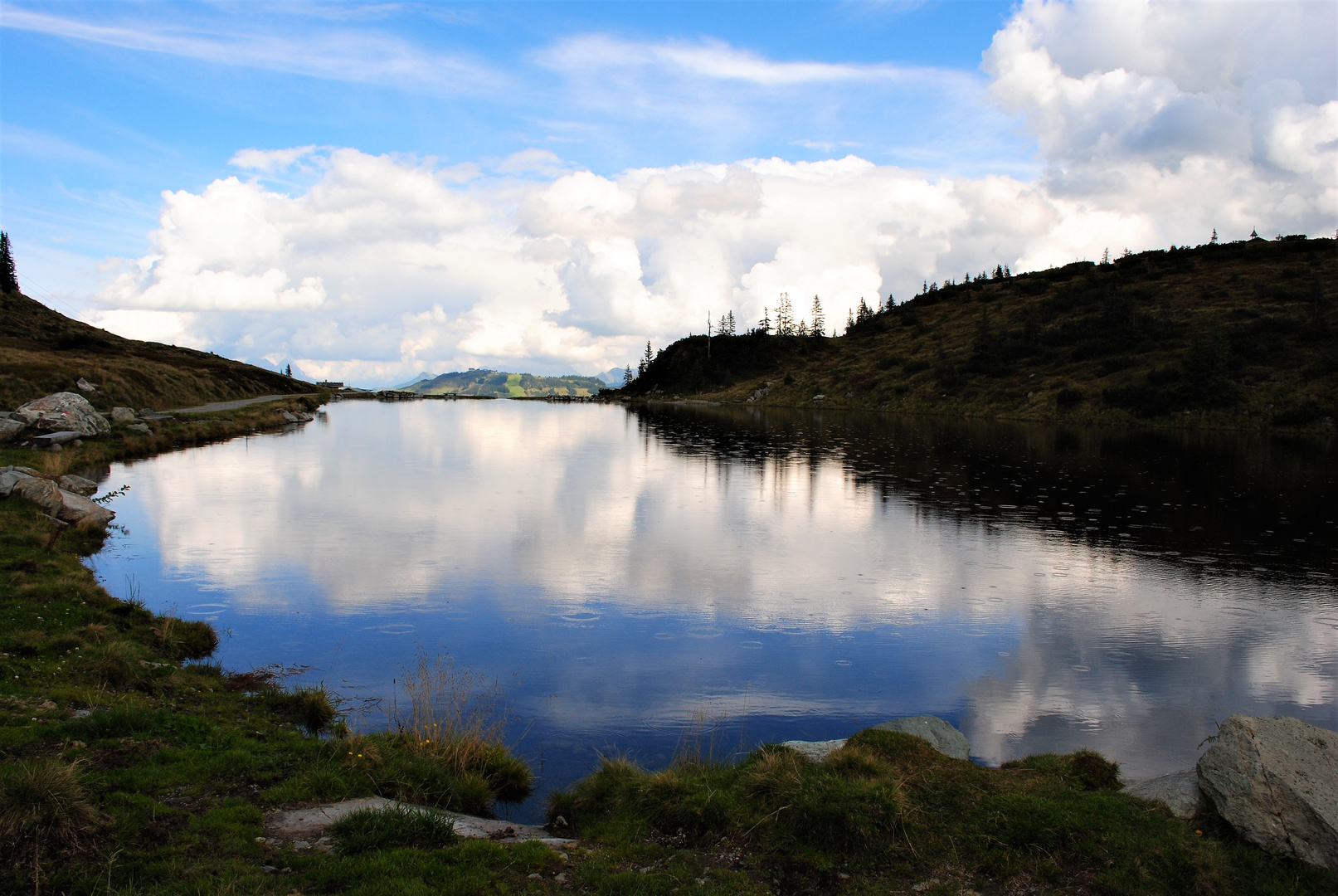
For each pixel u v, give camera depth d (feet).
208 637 47.44
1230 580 66.95
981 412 294.46
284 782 27.20
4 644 38.22
